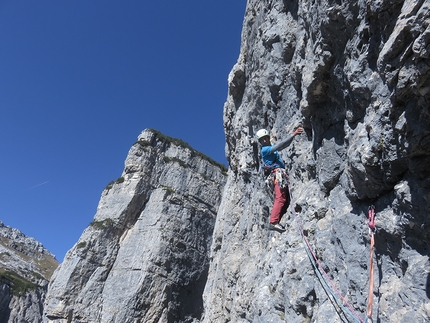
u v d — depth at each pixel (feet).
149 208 125.80
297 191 29.71
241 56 54.80
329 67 22.16
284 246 29.27
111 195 129.49
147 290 107.96
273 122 38.14
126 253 117.08
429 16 12.71
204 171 143.74
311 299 22.88
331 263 21.18
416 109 14.35
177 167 136.77
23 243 357.20
